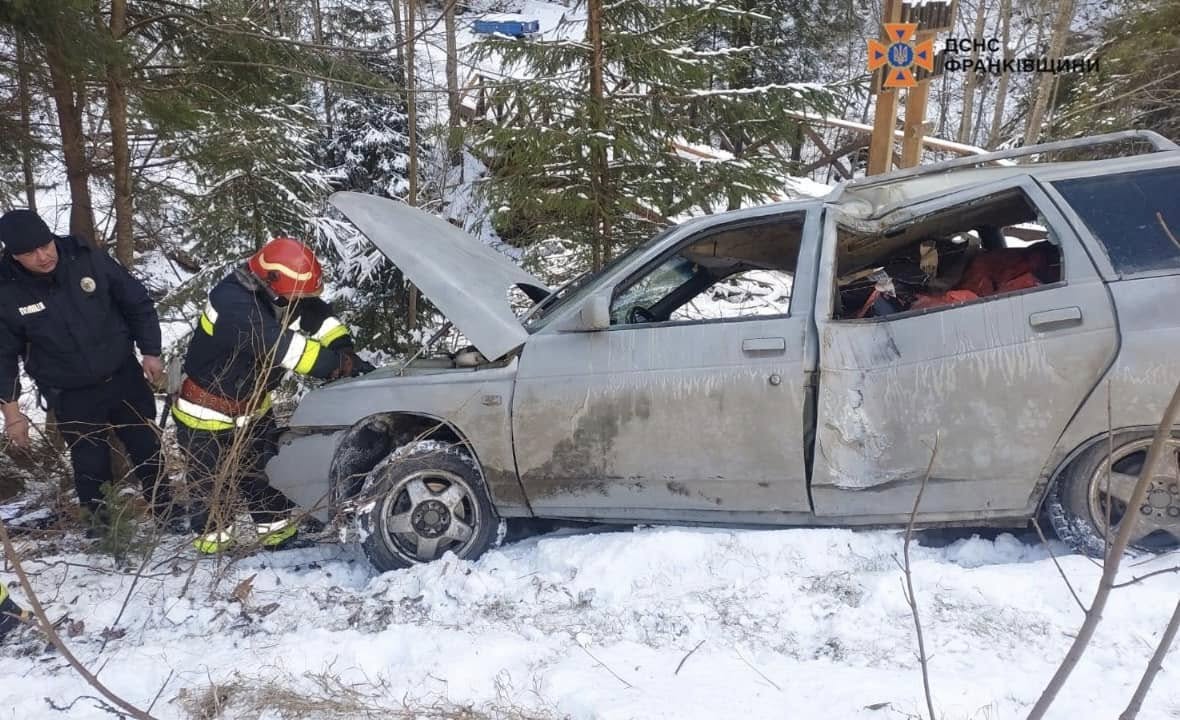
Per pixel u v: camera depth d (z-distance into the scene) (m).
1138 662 2.79
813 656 3.07
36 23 4.60
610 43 6.39
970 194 3.64
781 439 3.61
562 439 3.88
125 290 4.48
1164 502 3.39
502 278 4.53
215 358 4.29
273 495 4.52
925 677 1.91
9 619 3.59
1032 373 3.38
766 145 8.31
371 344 8.73
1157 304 3.29
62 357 4.33
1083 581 3.21
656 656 3.14
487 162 7.09
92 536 4.55
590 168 6.68
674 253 3.96
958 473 3.49
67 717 2.93
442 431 4.32
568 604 3.57
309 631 3.52
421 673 3.07
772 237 4.23
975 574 3.34
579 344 3.89
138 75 6.13
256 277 4.27
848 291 4.23
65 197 10.81
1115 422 3.29
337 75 6.63
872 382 3.54
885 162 6.65
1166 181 3.50
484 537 4.10
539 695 2.88
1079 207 3.50
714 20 6.60
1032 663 2.85
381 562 4.09
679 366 3.72
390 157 14.10
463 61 7.22
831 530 3.69
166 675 3.18
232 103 6.46
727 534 3.73
